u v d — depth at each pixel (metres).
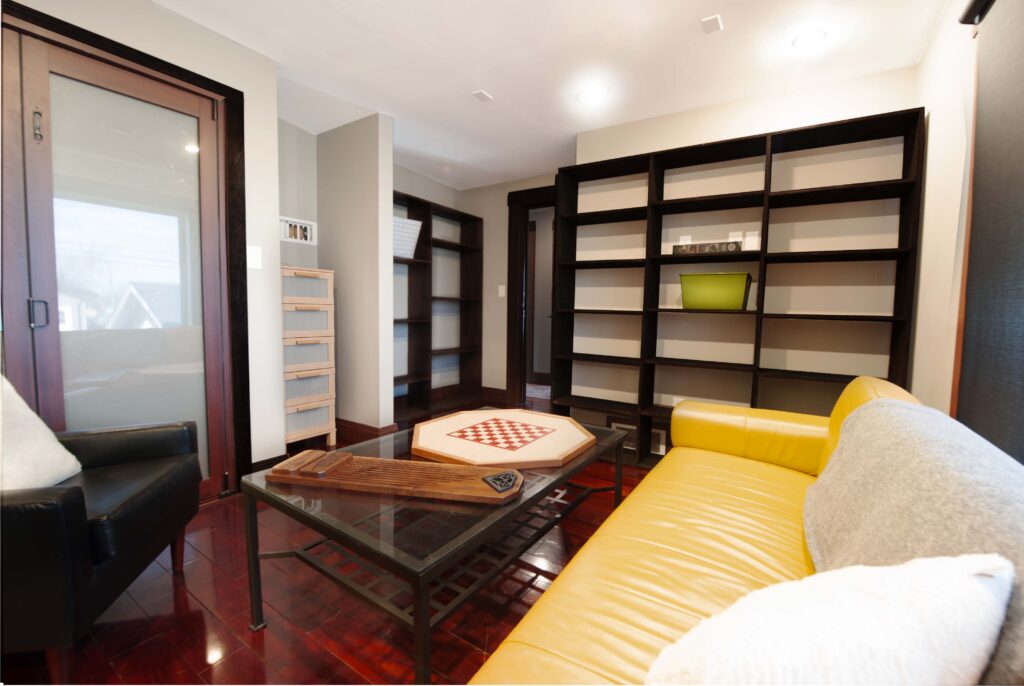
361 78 2.41
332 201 3.17
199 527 1.84
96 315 1.74
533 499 1.14
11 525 0.93
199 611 1.33
